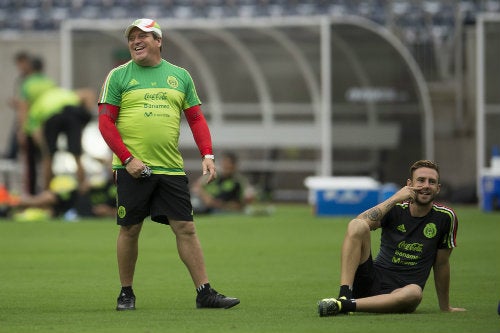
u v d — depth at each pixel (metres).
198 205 71.38
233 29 80.94
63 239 53.09
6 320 26.55
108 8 110.81
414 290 26.48
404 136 82.25
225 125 84.19
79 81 83.19
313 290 33.38
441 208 27.39
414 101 81.88
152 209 28.62
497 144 79.81
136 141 28.34
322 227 60.16
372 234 53.03
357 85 81.88
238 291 33.09
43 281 35.94
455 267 39.66
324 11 107.12
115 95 28.39
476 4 103.25
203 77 84.06
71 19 110.69
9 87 87.12
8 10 111.19
